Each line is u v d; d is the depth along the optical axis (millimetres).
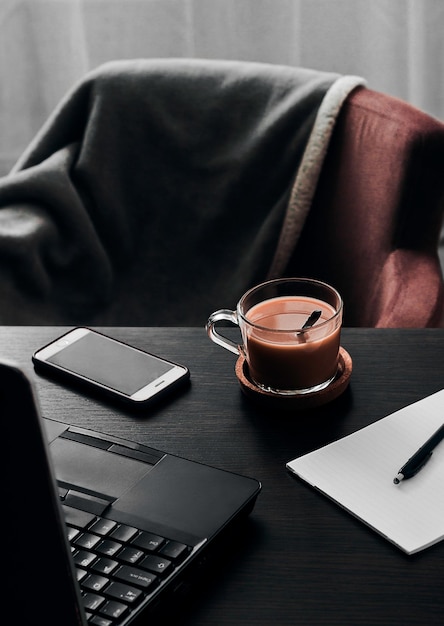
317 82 1179
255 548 584
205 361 788
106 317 1291
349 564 566
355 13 1874
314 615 533
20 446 364
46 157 1311
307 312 743
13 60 2000
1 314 1173
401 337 800
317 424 698
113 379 755
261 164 1221
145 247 1299
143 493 611
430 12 1854
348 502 610
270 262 1229
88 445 667
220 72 1247
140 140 1274
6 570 390
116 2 1920
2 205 1229
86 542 565
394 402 717
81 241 1252
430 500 608
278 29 1904
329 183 1182
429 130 1054
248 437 689
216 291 1268
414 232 1091
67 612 415
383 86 1946
